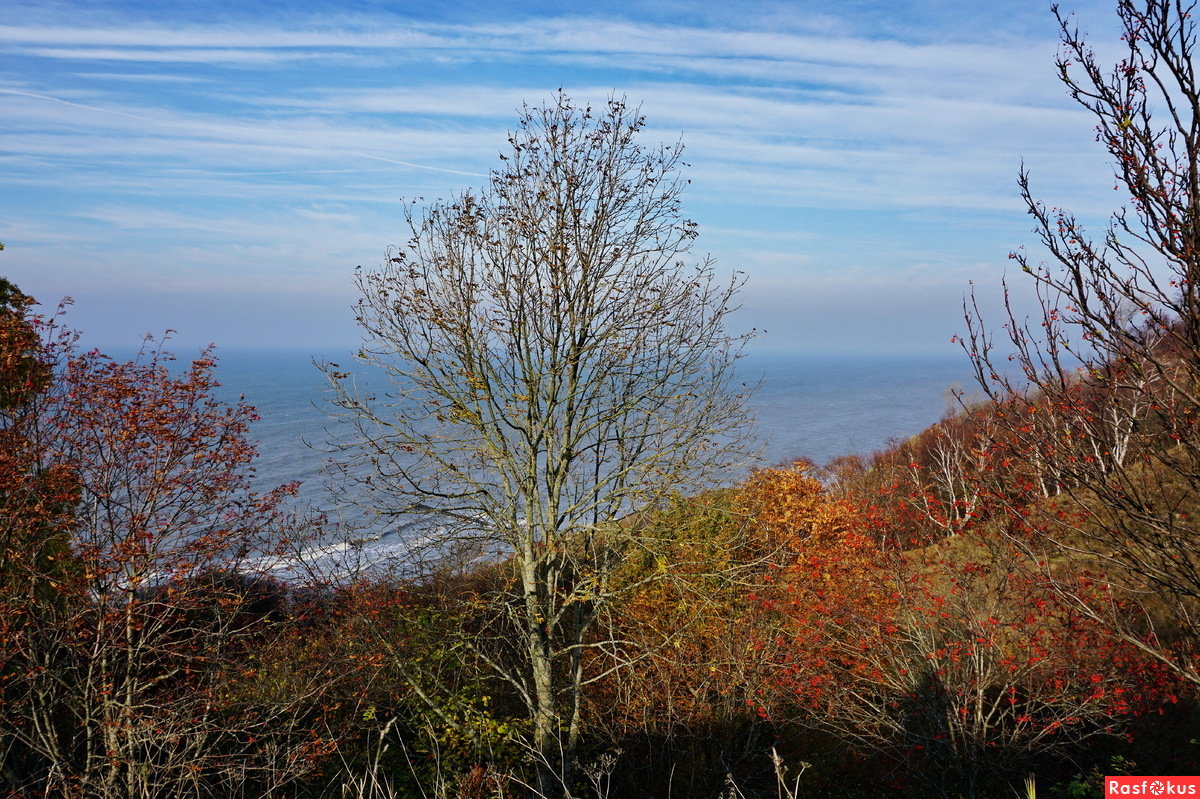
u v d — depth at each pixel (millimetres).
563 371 14023
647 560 17844
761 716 16438
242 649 13125
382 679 15281
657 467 13953
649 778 16078
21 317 11133
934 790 13117
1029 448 4492
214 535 11453
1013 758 11781
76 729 11391
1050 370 4223
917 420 124250
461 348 13734
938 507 16734
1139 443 4340
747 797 14828
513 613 14289
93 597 11031
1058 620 12117
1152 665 11367
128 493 10945
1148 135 3678
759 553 19359
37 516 10680
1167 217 3559
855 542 17234
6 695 11289
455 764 13750
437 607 15078
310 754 12523
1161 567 4434
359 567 14391
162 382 11172
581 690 16641
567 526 14352
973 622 12156
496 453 13898
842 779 15531
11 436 10602
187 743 11523
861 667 14531
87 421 10781
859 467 44062
